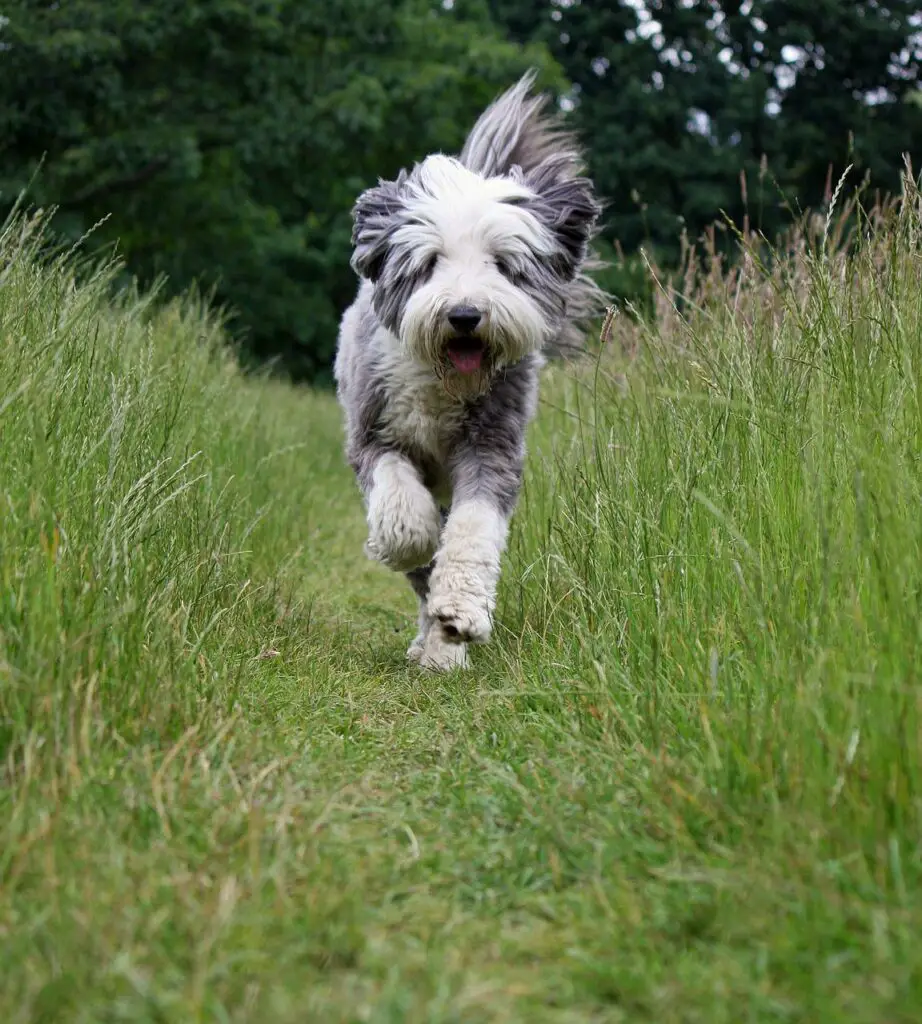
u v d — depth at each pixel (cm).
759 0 2600
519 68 2402
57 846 228
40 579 289
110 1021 188
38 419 326
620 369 531
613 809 268
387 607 570
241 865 232
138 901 218
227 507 488
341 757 318
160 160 1828
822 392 349
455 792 290
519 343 428
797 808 243
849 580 283
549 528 439
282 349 2425
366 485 464
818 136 2452
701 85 2558
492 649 434
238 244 2198
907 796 232
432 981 200
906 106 2447
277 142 1997
